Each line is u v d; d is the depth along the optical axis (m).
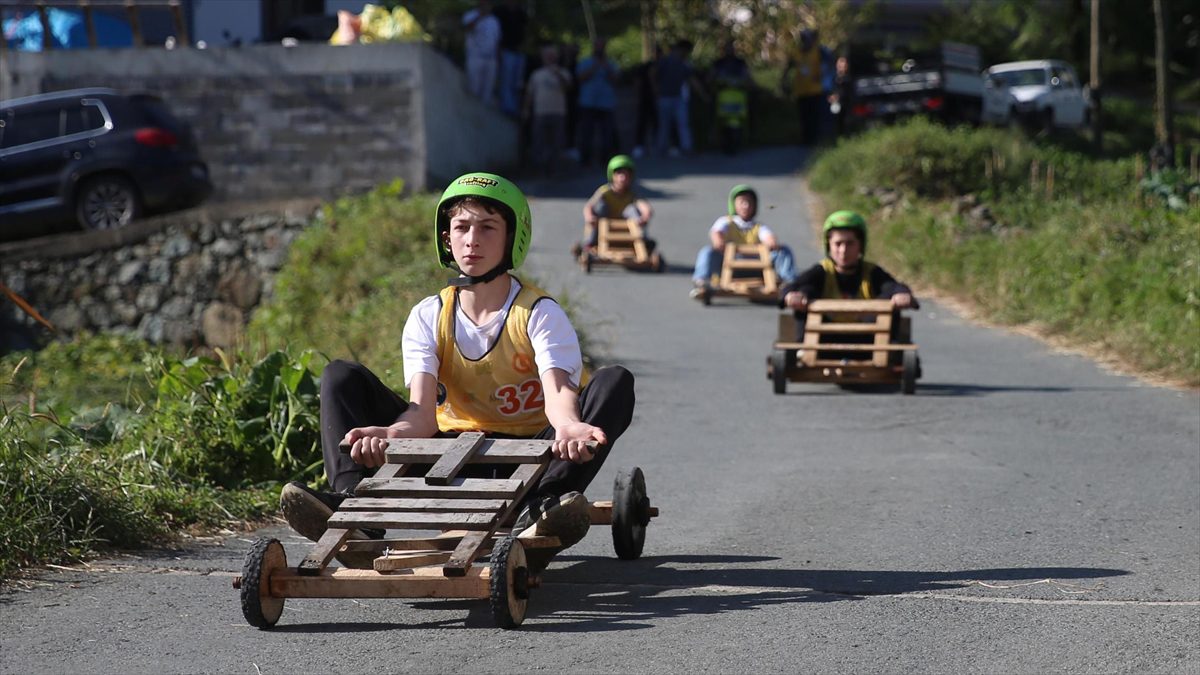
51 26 56.25
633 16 83.94
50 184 43.06
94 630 9.82
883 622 9.77
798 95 63.69
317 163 49.81
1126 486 14.90
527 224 10.66
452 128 52.69
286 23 60.50
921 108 64.19
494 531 9.40
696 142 63.81
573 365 10.52
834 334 22.67
